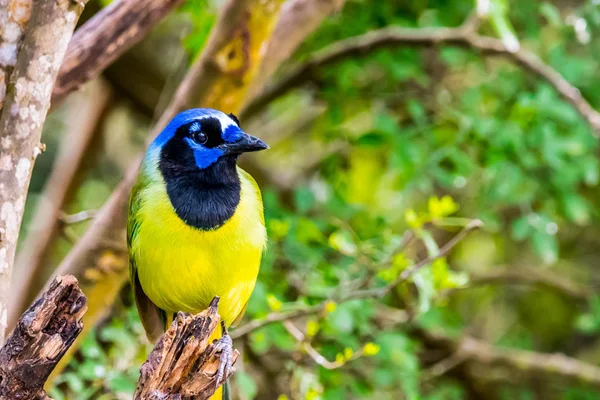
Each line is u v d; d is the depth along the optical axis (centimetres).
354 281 1019
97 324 1104
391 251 1027
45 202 1528
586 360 1664
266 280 1081
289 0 1074
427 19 1360
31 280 1289
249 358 1219
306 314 988
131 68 1416
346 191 1270
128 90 1442
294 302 1039
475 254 1650
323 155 1438
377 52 1288
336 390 1044
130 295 1165
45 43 628
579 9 1305
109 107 1452
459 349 1362
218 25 911
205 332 583
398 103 1362
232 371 707
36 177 1788
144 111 1466
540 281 1455
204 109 841
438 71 1442
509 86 1309
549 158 1135
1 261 621
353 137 1252
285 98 1541
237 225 789
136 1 847
